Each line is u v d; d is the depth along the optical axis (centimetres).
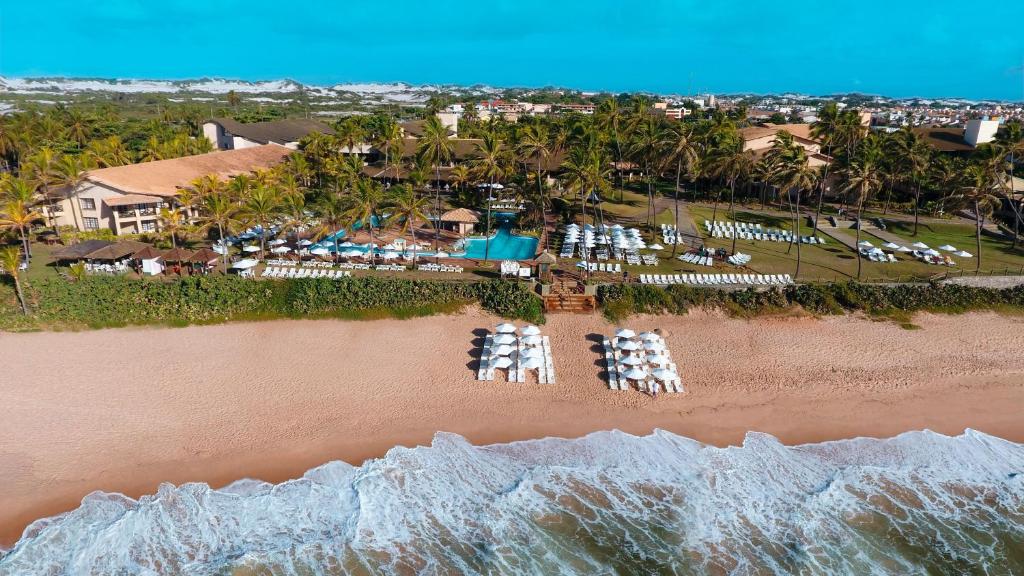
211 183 6600
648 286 5134
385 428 3647
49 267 5594
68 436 3491
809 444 3556
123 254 5381
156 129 12794
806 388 4078
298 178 8550
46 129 10838
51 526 2902
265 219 5703
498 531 2944
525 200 7112
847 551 2848
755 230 7056
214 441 3494
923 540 2920
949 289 5128
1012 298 5116
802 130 10550
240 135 11306
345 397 3922
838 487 3228
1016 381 4156
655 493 3189
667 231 6931
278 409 3788
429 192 8762
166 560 2742
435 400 3909
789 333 4759
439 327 4781
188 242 6431
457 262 5944
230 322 4812
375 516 3014
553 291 5184
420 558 2786
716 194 8700
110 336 4572
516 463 3384
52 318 4675
